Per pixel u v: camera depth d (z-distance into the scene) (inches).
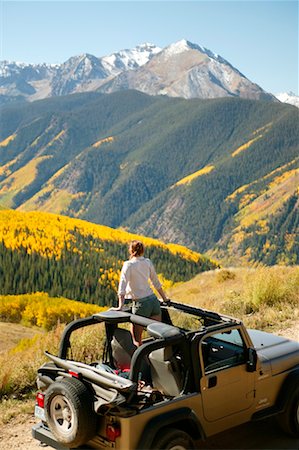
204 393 230.2
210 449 255.3
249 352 245.6
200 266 7790.4
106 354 263.4
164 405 216.4
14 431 283.1
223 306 584.1
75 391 211.8
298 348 277.4
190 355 228.2
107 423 210.4
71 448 219.8
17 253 6579.7
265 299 559.8
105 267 6924.2
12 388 341.1
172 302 275.4
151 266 272.5
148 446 206.5
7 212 7539.4
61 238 7190.0
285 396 260.4
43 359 358.0
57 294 6368.1
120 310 268.4
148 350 217.0
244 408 248.7
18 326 5004.9
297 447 257.3
